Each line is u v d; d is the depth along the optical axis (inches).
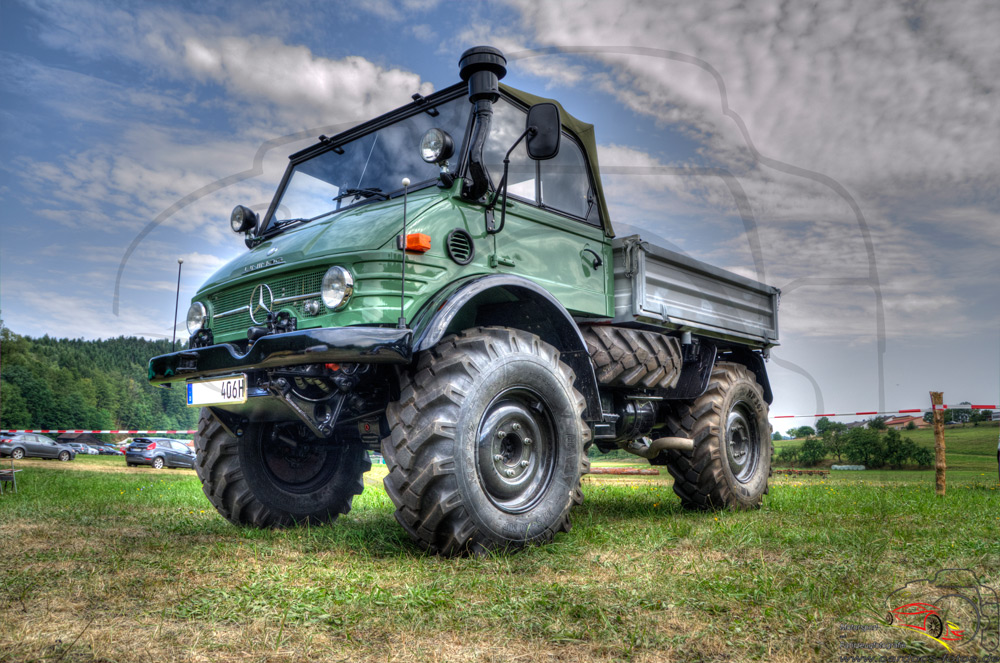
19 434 924.6
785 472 352.8
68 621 75.2
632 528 151.0
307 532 143.3
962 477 338.3
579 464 134.0
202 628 73.1
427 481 110.3
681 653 66.4
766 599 85.4
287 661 63.4
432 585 91.9
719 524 154.9
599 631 72.5
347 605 82.2
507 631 73.2
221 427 156.9
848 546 123.9
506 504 122.0
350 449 174.1
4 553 118.8
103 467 757.9
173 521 169.6
